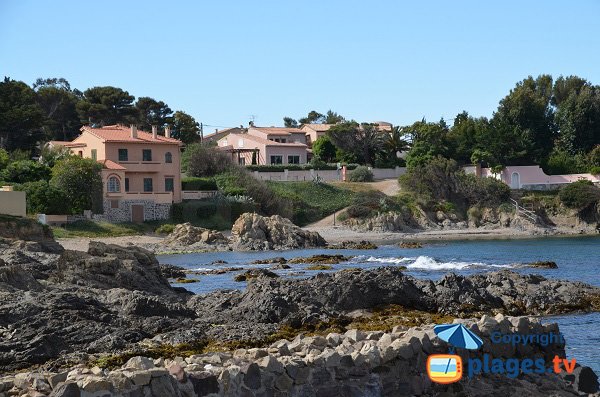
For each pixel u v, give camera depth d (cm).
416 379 1859
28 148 13025
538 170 14012
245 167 12938
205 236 9556
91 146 11300
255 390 1664
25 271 3650
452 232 11700
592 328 3334
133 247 4966
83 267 4169
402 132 15088
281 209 11900
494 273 4331
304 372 1723
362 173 13762
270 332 2956
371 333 2100
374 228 11681
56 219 9725
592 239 10794
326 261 7244
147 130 16050
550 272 5959
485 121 16025
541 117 15738
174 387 1569
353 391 1755
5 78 13600
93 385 1502
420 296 3681
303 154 15162
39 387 1553
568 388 2075
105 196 10350
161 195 10856
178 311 3272
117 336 2723
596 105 15762
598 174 14138
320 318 3225
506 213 12550
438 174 12962
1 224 7431
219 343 2723
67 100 16000
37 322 2762
